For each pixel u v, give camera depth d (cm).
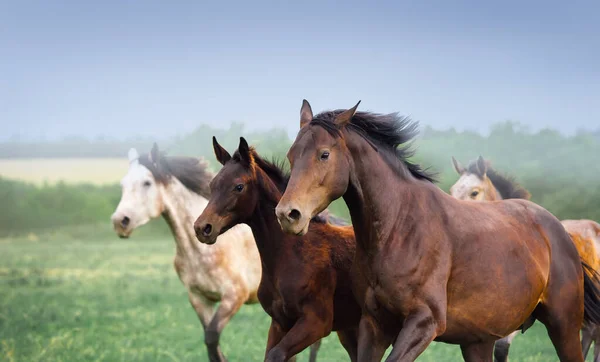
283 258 738
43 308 1593
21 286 2011
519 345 1159
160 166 1043
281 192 761
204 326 1049
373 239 594
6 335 1279
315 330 718
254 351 1142
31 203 4138
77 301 1719
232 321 1437
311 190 563
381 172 598
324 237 758
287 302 730
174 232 1048
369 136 607
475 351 647
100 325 1401
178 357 1116
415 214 598
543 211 694
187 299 1753
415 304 580
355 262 620
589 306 712
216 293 1026
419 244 588
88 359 1091
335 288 744
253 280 1045
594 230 1023
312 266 733
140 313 1548
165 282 2077
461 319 605
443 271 589
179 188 1046
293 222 554
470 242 605
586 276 712
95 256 2870
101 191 4509
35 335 1287
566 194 2039
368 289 605
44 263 2627
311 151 569
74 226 4044
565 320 675
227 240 1024
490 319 616
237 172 737
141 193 1041
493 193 1099
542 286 654
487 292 607
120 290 1922
